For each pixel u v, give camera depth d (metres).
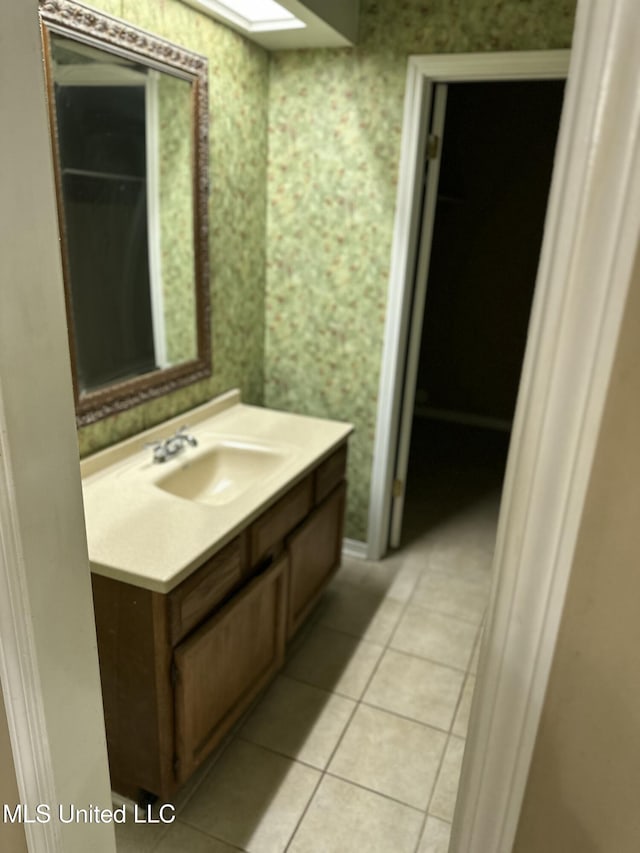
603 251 0.58
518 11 2.08
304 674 2.24
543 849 0.82
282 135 2.51
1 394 0.80
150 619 1.43
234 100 2.24
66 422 0.92
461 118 4.22
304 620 2.47
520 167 4.19
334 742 1.96
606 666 0.71
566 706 0.74
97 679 1.10
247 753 1.91
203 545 1.50
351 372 2.72
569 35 2.05
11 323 0.80
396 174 2.39
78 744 1.07
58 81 1.53
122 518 1.61
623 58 0.53
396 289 2.52
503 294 4.50
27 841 1.09
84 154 1.66
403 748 1.95
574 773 0.77
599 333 0.60
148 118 1.84
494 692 0.77
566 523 0.67
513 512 0.70
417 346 2.73
